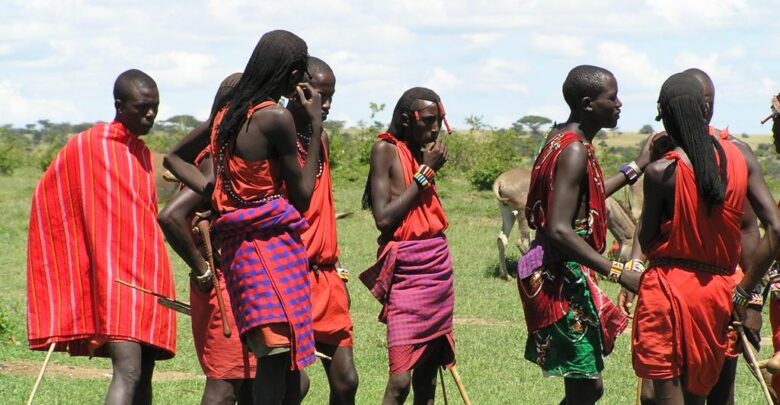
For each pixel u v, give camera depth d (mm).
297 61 9891
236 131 9719
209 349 11500
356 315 26703
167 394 17375
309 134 12102
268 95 9812
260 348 9789
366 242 40719
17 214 49875
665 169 10672
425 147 13688
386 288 13023
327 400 17359
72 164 11547
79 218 11531
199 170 11344
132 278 11430
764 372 13430
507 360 21375
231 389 11492
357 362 20828
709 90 12156
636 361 11039
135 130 11773
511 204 33875
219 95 11039
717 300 10711
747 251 11930
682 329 10727
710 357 10805
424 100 13062
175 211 11000
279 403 10148
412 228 12945
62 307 11523
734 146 10914
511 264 36000
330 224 12359
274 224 9773
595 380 12078
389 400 12922
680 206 10594
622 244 34062
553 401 17750
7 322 22656
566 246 11391
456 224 47156
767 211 10727
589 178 11578
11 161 86938
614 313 11961
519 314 27438
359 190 58219
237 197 9766
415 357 12961
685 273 10734
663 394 10891
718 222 10625
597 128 11875
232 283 9898
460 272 34750
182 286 31016
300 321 9844
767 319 26906
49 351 11445
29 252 11695
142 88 11648
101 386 17828
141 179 11688
